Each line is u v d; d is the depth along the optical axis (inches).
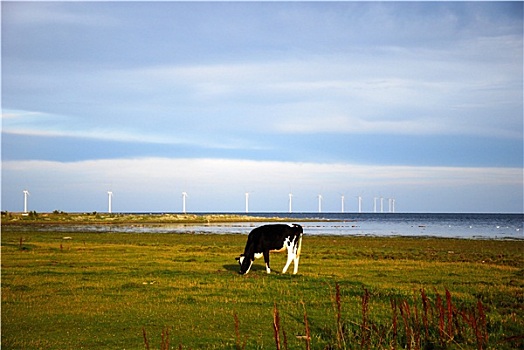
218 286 997.8
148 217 6688.0
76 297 888.9
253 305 832.3
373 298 876.0
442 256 1782.7
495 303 847.1
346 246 2261.3
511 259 1717.5
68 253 1665.8
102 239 2508.6
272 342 634.2
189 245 2154.3
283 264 1417.3
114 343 629.6
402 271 1268.5
